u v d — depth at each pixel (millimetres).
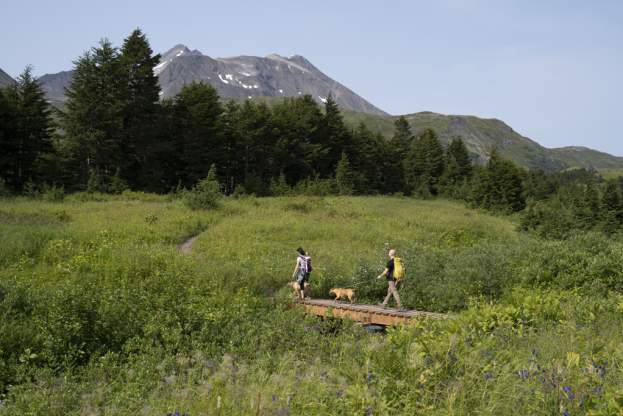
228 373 7348
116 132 56375
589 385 5090
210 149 66188
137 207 36844
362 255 24375
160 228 27938
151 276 15953
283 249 25188
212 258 22109
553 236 34406
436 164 102375
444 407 4977
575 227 40156
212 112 66062
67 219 29188
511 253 18422
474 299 15094
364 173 87625
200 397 6102
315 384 6047
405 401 5047
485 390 5047
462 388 5148
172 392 6820
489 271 17219
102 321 11078
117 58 56656
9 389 7895
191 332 11523
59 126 53969
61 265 17328
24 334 9828
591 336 8031
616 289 14609
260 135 72688
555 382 5059
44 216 28844
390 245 27453
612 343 7117
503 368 5562
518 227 40125
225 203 40875
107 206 36875
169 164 65250
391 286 15641
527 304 11008
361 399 5039
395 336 7422
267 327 12094
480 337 7668
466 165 107625
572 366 5723
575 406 4617
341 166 73312
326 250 25375
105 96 55375
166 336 10836
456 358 5957
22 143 50281
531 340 8109
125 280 15672
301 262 17094
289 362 8539
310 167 80188
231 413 5332
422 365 5836
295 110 85750
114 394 7734
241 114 73438
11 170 49250
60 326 10352
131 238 24250
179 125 66375
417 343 6770
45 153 52375
